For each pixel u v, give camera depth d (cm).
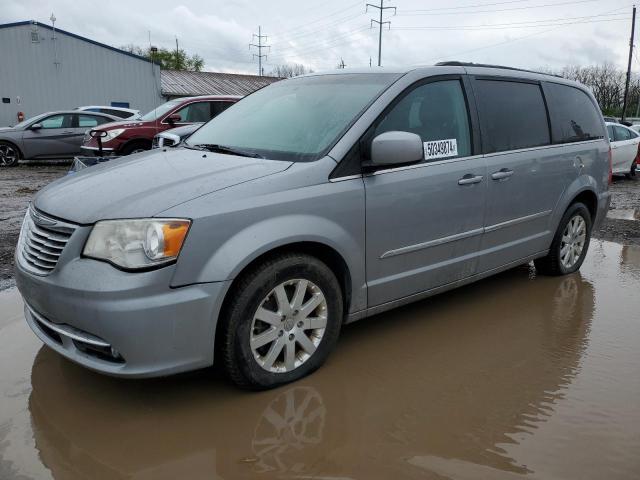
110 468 238
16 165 1436
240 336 282
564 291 476
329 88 381
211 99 1193
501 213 416
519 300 452
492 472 238
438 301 447
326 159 316
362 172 325
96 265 259
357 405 290
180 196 273
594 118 530
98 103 2838
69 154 1456
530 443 260
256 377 292
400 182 340
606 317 418
